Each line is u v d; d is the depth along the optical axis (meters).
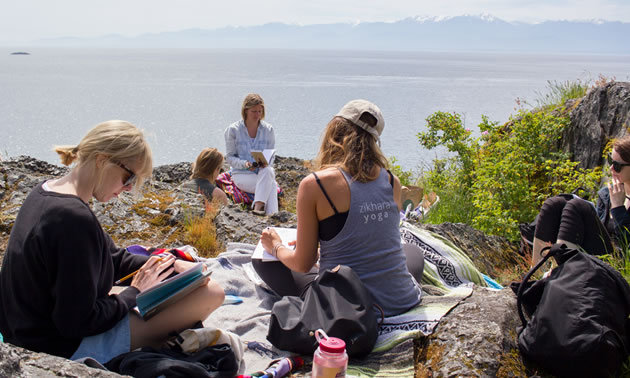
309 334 2.78
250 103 7.55
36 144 52.72
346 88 183.38
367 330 2.76
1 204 5.39
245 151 7.68
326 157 3.20
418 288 3.35
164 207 5.71
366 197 3.06
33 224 2.30
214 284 2.88
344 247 3.08
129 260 3.05
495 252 5.46
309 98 130.00
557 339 2.69
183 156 45.00
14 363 1.96
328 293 2.87
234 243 4.76
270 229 3.57
